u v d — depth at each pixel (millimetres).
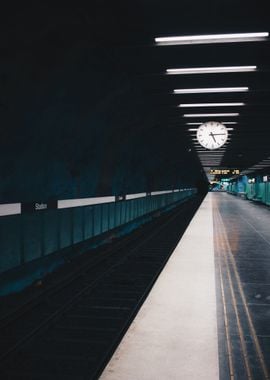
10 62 5668
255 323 5418
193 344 4645
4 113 6203
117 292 7746
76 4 5785
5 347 4957
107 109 10352
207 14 6562
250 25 6875
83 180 11539
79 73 7562
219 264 9625
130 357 4273
